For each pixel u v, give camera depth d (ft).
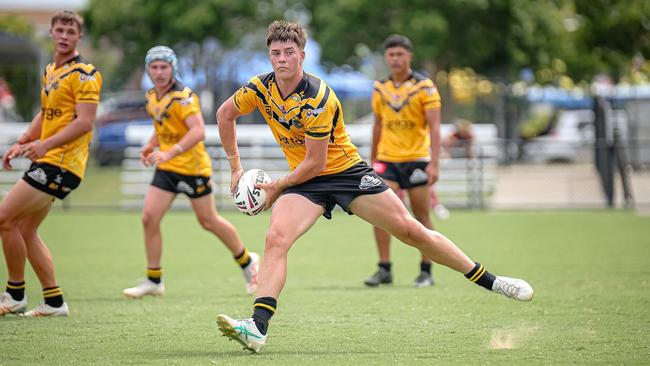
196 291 110.22
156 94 107.04
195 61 361.30
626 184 221.66
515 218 202.08
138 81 415.85
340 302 99.50
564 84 361.92
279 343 77.10
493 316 89.71
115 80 371.35
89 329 84.07
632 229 176.65
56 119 89.04
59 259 140.87
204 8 346.95
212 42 359.46
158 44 360.89
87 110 87.51
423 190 114.93
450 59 336.49
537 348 74.23
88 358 71.26
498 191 249.34
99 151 310.04
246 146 246.88
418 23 313.73
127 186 231.09
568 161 277.44
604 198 226.79
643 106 295.28
